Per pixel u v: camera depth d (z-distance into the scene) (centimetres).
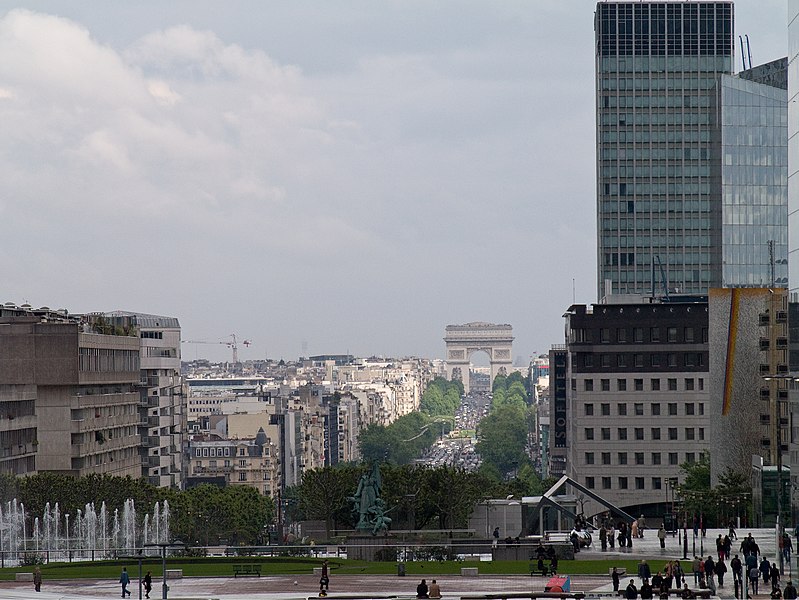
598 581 16438
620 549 19988
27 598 14912
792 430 14388
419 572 17688
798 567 13988
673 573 15475
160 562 19288
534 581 16575
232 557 19362
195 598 14900
